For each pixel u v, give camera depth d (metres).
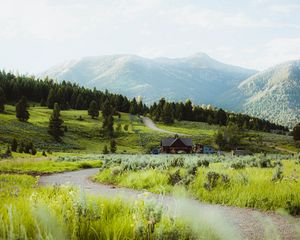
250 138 168.38
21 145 86.19
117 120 193.88
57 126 128.38
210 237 3.66
